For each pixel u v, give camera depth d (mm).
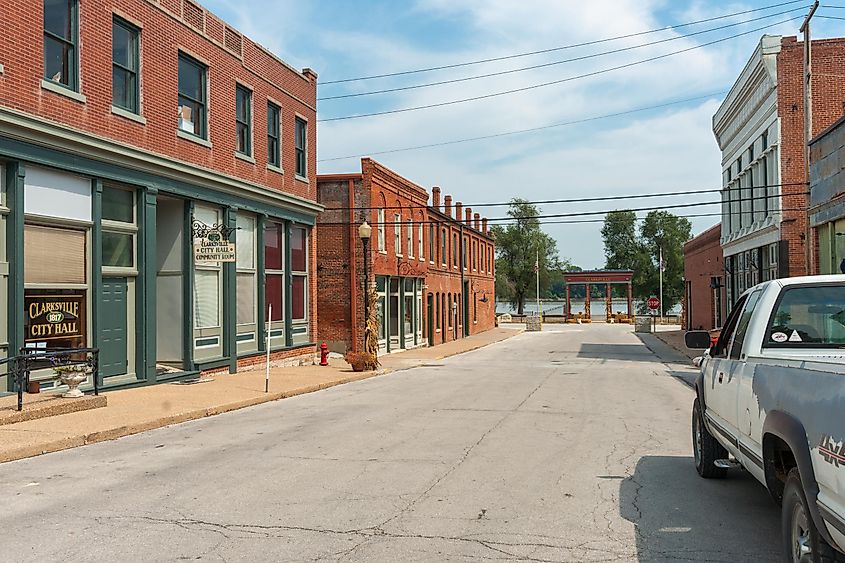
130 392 16656
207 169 20109
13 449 9969
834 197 22438
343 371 24062
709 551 5957
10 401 13297
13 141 13922
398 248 36625
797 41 29203
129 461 9766
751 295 7578
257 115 23484
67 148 15164
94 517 6934
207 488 8094
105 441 11453
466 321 54125
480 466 9227
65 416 12984
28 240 14633
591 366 28281
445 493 7828
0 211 13828
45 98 14664
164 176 18531
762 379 5758
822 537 4344
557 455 9969
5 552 5895
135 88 17688
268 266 24781
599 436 11562
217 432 12312
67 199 15516
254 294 23719
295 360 26203
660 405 15672
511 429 12281
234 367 21969
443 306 46438
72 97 15344
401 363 29719
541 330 67625
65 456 10203
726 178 41719
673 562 5695
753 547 6059
